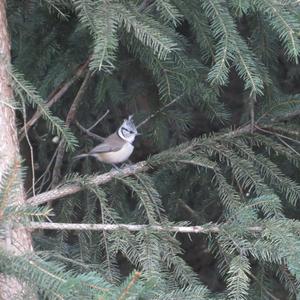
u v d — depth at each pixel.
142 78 8.06
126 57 7.95
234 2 6.03
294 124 7.46
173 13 5.93
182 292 5.48
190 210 8.27
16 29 7.73
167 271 6.29
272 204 6.30
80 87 8.35
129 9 6.06
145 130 8.82
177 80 7.09
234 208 6.71
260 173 7.52
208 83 6.98
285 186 7.12
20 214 4.59
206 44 6.74
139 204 6.97
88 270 6.40
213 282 11.05
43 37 7.63
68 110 8.71
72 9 6.82
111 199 7.95
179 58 6.96
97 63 5.43
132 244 6.13
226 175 7.92
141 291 4.38
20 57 7.70
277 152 7.38
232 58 6.13
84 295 4.53
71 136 6.27
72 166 8.95
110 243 6.78
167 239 6.23
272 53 7.50
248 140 7.60
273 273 8.00
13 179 4.53
